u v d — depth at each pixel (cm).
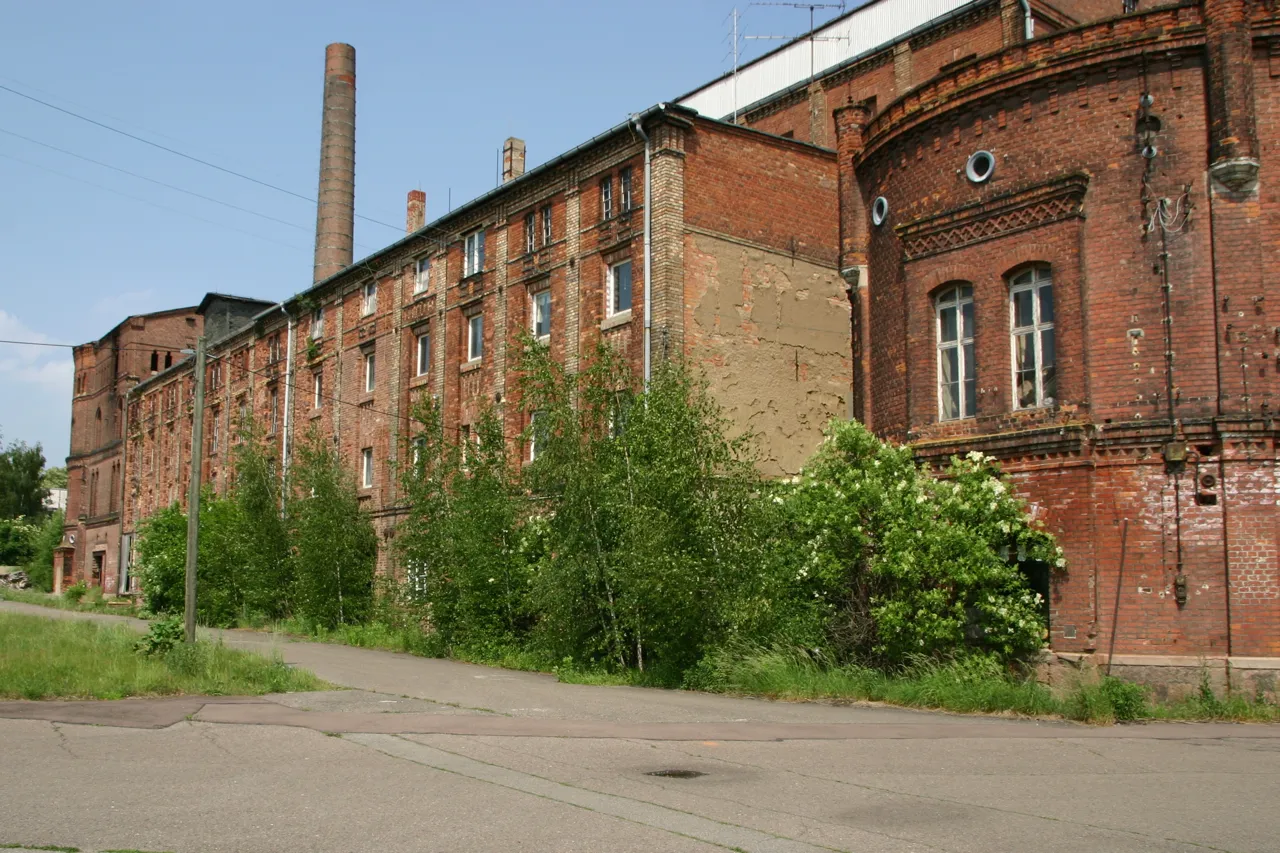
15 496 9712
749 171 2656
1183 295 1645
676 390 2050
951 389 1939
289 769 1045
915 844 758
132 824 816
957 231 1914
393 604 3130
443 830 802
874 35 3300
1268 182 1628
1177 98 1683
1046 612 1698
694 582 1867
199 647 1894
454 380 3306
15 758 1095
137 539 5878
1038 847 748
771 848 749
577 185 2803
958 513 1723
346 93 4944
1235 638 1554
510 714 1456
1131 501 1644
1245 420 1582
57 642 2206
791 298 2680
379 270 3825
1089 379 1697
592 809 870
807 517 1817
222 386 5194
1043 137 1800
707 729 1306
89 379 7688
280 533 3759
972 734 1268
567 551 2134
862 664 1789
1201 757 1107
